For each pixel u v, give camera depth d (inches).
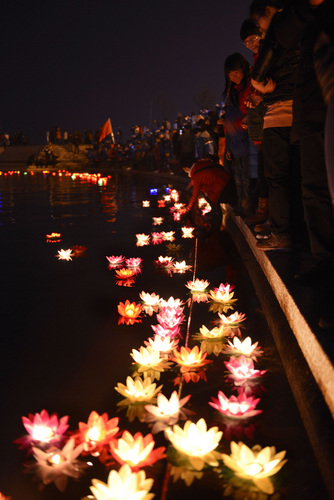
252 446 74.1
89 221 349.4
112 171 1277.1
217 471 68.1
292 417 81.8
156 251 234.4
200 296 156.5
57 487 65.7
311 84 105.3
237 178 278.7
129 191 632.4
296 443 74.3
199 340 119.2
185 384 96.1
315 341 85.7
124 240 268.2
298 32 111.0
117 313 141.1
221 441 75.9
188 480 66.4
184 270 192.9
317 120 105.0
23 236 287.7
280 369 100.7
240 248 219.6
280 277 126.6
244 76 216.8
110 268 200.2
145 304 149.6
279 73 144.3
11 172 1523.1
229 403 81.2
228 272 185.3
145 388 87.4
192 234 278.7
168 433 69.6
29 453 73.7
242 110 223.3
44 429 76.7
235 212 277.9
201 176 290.4
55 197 569.9
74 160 1857.8
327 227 115.5
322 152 109.2
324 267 118.4
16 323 135.0
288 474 67.1
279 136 147.9
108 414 84.7
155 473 68.0
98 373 101.7
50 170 1599.4
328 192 112.3
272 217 157.5
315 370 85.3
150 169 1018.1
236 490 64.2
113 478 57.2
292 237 170.2
